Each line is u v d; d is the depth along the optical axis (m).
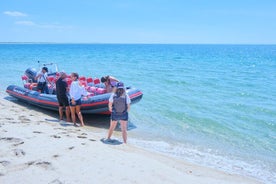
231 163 5.96
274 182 5.16
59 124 7.88
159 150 6.49
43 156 4.58
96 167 4.36
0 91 13.64
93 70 25.03
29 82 11.76
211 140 7.39
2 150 4.73
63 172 4.08
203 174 5.12
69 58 45.09
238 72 24.98
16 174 3.92
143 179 4.12
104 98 8.47
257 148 6.91
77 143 5.41
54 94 10.16
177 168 5.27
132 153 5.46
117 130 8.00
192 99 12.27
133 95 8.95
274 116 9.63
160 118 9.32
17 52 69.62
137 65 31.91
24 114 8.37
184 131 8.05
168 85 16.33
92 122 8.75
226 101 11.93
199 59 47.97
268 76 21.95
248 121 9.07
